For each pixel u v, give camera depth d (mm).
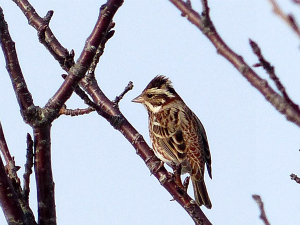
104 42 13195
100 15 9922
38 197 9703
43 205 9672
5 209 9180
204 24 7789
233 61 7516
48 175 9664
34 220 9445
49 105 9656
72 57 11188
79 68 9844
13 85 9484
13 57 9359
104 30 9961
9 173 9609
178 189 13227
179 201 13188
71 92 9789
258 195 8961
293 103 7164
